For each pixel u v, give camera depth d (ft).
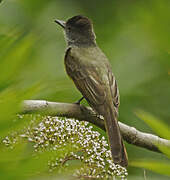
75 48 39.06
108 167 21.07
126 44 48.08
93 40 41.45
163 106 45.29
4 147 14.14
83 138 20.36
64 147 15.47
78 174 19.36
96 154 20.48
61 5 53.88
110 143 26.55
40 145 18.52
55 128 19.27
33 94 14.20
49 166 16.14
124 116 42.91
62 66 41.09
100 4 54.65
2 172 12.91
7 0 49.08
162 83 45.93
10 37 14.56
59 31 50.67
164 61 35.37
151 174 36.50
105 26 51.47
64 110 27.30
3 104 13.38
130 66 46.55
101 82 33.58
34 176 13.10
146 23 34.71
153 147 29.17
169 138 19.47
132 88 45.09
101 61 36.17
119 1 52.42
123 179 21.17
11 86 14.08
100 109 30.12
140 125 42.34
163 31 33.30
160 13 33.55
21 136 15.84
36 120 16.76
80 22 41.83
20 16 49.47
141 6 36.29
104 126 29.76
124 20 50.01
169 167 18.28
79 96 37.27
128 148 41.63
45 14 51.49
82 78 34.73
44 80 15.02
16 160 13.17
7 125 13.46
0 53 14.19
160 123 19.58
